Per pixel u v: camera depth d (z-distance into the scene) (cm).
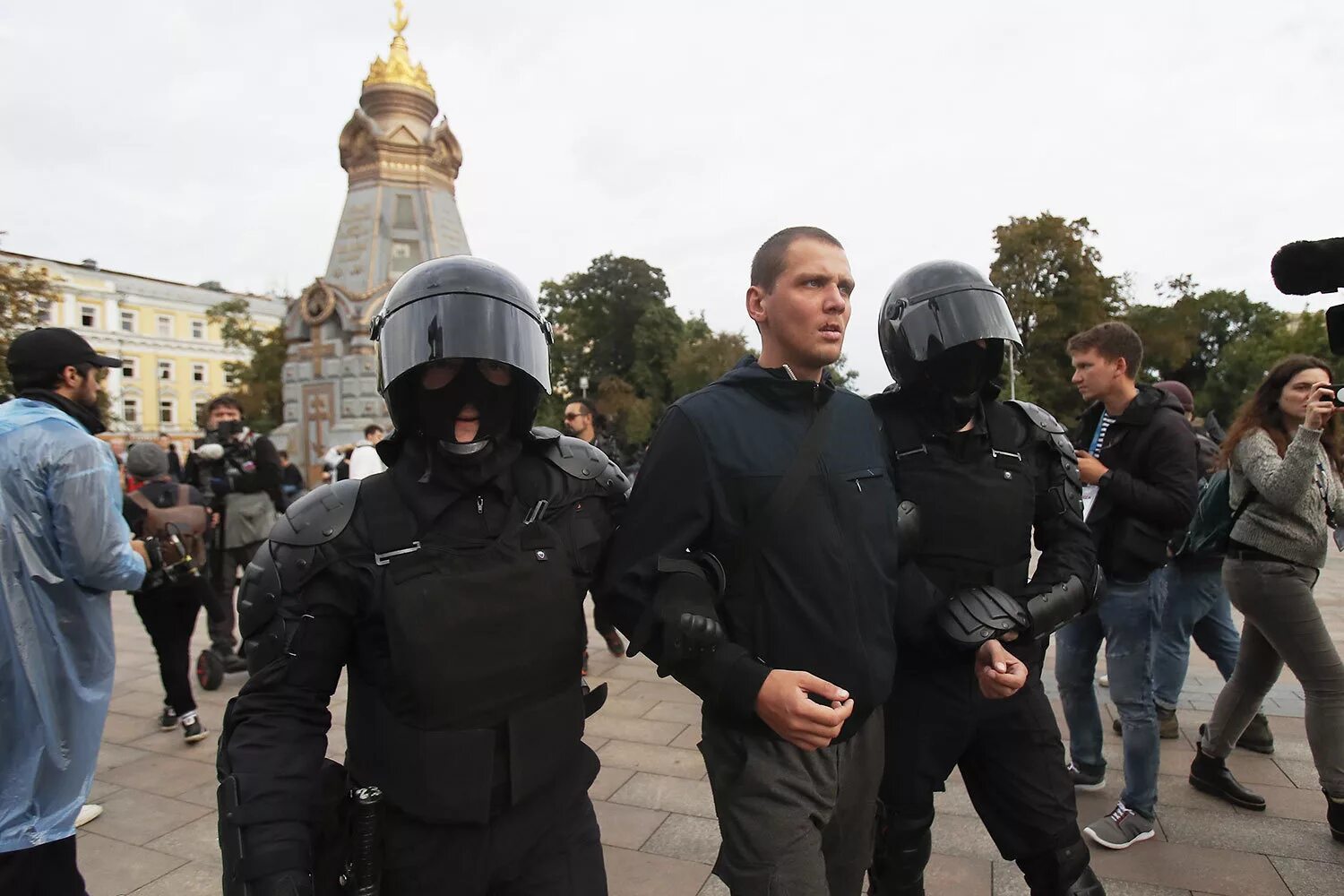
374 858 135
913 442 200
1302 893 245
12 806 210
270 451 548
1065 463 211
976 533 194
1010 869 266
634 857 284
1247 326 4969
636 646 160
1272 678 299
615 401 4019
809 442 169
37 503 220
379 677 138
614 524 173
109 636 236
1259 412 296
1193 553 319
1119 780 331
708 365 4128
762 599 164
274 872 123
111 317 5416
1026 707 196
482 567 142
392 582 136
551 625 146
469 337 144
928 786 196
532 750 142
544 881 146
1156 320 4059
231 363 5141
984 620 178
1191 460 274
